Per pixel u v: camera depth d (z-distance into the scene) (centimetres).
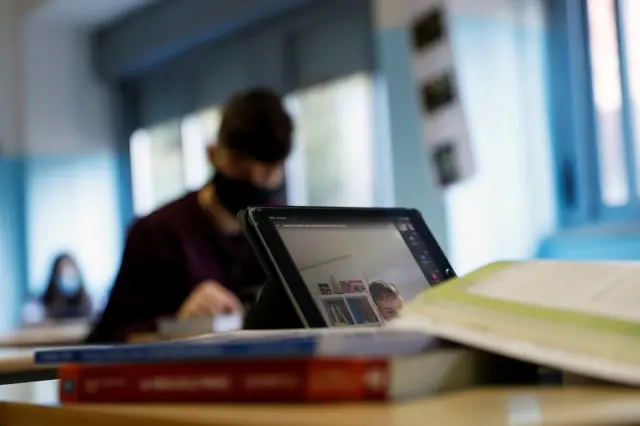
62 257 446
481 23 314
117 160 546
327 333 50
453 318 50
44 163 527
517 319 49
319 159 393
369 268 70
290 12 407
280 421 36
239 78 446
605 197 314
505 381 50
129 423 43
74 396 50
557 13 324
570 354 46
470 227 307
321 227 69
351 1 374
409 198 309
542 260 61
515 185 318
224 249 185
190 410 42
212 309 164
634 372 44
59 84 534
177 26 470
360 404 41
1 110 516
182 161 496
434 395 44
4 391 64
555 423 35
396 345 44
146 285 181
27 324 332
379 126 360
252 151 172
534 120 323
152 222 184
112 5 494
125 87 543
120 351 48
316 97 395
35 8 504
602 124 315
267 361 43
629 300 51
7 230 514
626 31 306
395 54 312
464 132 288
